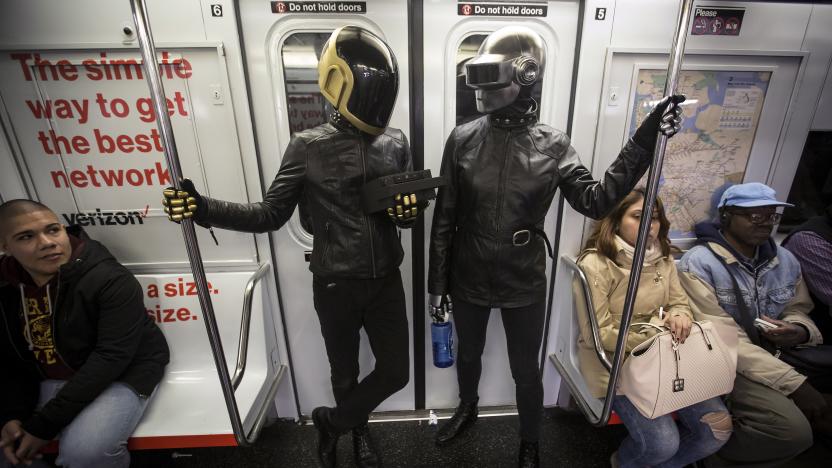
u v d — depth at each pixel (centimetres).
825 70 177
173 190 104
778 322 173
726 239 181
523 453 179
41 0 149
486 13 159
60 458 145
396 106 167
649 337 160
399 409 223
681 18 101
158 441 160
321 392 217
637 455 162
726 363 150
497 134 144
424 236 189
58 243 151
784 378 155
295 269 192
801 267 187
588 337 172
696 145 186
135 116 165
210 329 123
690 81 176
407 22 158
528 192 141
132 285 162
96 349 155
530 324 157
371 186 125
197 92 162
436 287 162
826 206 199
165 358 181
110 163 171
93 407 152
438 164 177
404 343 159
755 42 171
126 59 156
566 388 222
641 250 118
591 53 166
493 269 149
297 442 208
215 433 160
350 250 136
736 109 182
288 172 135
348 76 120
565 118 175
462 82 167
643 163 116
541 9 160
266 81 163
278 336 203
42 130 164
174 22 154
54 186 172
